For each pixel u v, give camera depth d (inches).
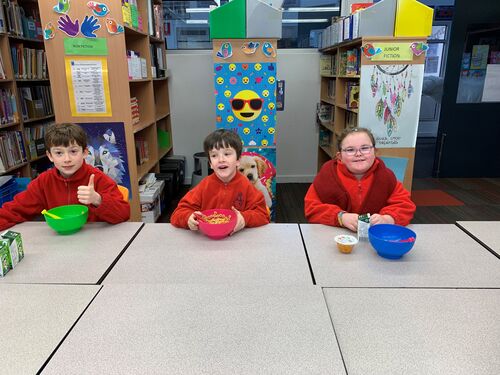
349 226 61.9
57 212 64.4
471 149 193.5
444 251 55.1
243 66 119.6
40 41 152.4
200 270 49.7
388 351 34.8
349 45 146.3
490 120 189.3
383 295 43.5
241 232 62.5
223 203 70.0
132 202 122.7
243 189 70.4
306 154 195.0
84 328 37.7
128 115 114.1
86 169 69.7
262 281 46.9
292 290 44.0
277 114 188.9
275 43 118.4
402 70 123.1
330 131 183.2
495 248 56.1
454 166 196.1
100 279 47.4
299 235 61.1
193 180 181.2
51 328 37.8
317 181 72.7
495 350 34.8
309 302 41.6
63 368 32.7
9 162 129.7
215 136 67.4
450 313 40.1
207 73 183.8
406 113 126.8
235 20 115.3
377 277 47.7
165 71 174.4
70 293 43.8
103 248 56.3
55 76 110.3
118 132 115.6
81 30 106.7
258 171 126.7
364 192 69.4
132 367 32.8
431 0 248.5
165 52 180.4
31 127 147.4
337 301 42.3
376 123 127.5
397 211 64.5
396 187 70.2
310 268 50.1
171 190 165.5
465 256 53.6
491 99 187.0
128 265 51.2
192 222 60.2
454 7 176.2
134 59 125.0
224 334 36.7
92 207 66.4
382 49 120.9
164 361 33.4
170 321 38.7
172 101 186.9
